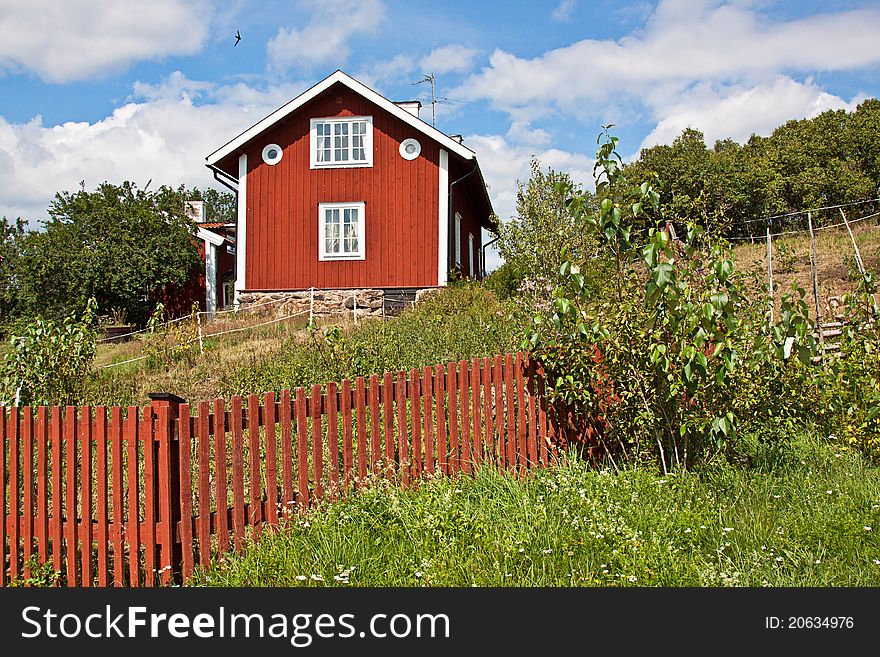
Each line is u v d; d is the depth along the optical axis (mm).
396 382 5488
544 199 15195
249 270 20438
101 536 4461
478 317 13047
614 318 5945
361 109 20203
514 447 6133
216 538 4559
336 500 5031
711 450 5988
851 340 6832
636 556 4262
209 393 10867
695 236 5938
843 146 42844
